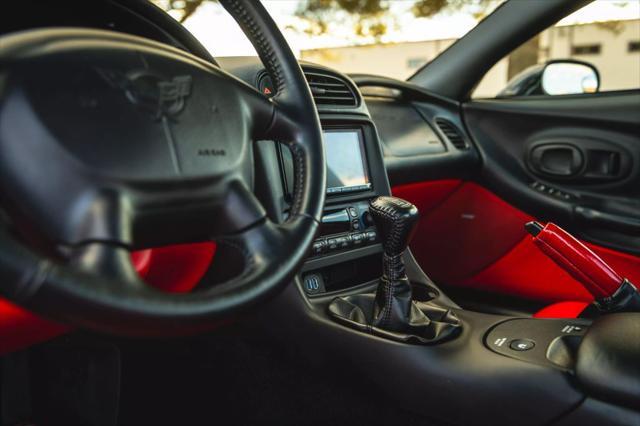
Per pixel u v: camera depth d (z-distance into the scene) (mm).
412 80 1991
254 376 1216
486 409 886
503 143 1873
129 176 595
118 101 618
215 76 734
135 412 1166
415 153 1684
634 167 1682
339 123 1218
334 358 1058
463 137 1888
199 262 1024
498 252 1866
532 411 839
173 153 639
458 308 1148
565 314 1354
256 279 639
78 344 1199
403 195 1719
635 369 749
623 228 1605
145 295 538
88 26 948
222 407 1158
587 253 987
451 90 1920
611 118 1710
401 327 989
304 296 1095
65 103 584
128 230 579
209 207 672
